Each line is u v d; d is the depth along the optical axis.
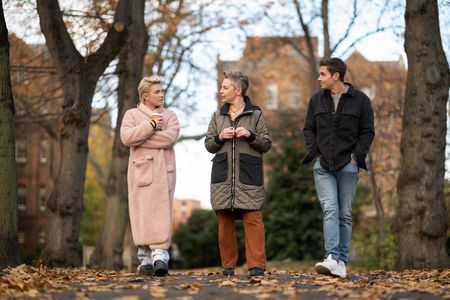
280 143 31.70
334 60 8.40
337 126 8.29
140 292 6.84
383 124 29.44
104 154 48.59
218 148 8.48
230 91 8.59
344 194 8.39
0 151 10.67
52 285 7.43
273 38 29.92
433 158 13.30
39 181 58.31
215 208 8.44
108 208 19.02
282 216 30.98
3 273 9.03
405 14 13.79
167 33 24.14
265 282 7.46
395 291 6.75
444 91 13.52
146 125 8.65
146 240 8.67
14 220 10.72
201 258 47.22
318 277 8.27
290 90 58.19
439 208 13.25
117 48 15.71
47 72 21.98
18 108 26.50
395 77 30.17
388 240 23.62
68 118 15.18
